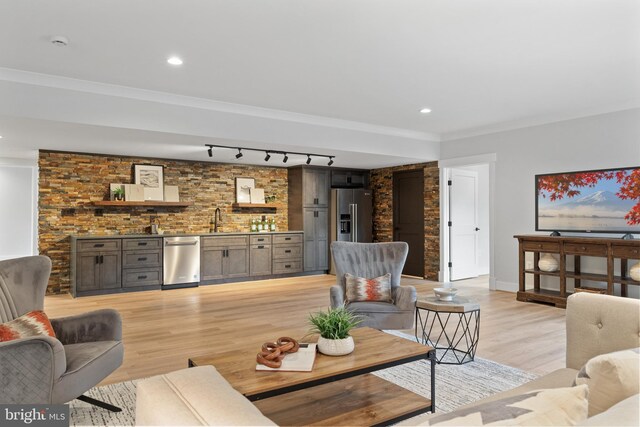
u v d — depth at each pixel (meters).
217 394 1.01
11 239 8.52
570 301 2.10
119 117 4.65
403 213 8.34
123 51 3.63
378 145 6.80
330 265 8.58
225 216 7.87
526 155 6.31
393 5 2.87
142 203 6.84
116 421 2.38
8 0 2.76
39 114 4.21
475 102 5.31
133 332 4.24
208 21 3.09
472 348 3.44
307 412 2.21
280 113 5.75
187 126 5.09
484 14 3.01
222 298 6.00
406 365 3.28
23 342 1.88
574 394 0.97
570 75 4.29
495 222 6.69
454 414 0.93
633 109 5.23
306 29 3.23
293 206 8.51
